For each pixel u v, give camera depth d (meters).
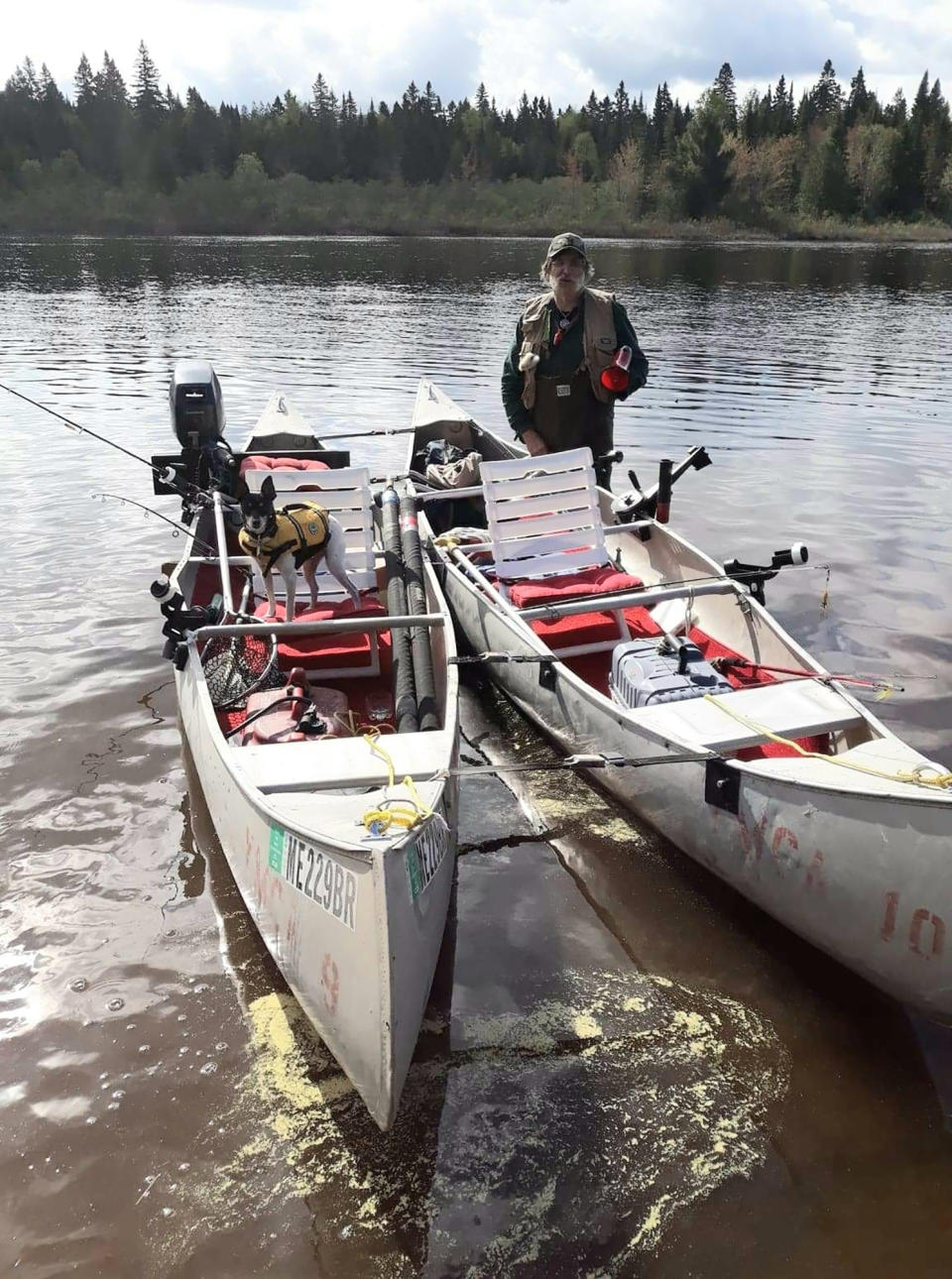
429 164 97.56
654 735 4.11
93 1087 3.12
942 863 3.02
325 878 3.05
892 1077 3.22
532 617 5.15
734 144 81.31
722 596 5.57
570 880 4.20
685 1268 2.61
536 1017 3.44
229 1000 3.48
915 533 8.00
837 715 4.18
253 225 71.06
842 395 13.40
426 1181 2.85
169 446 10.59
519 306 23.16
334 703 4.74
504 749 5.36
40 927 3.78
